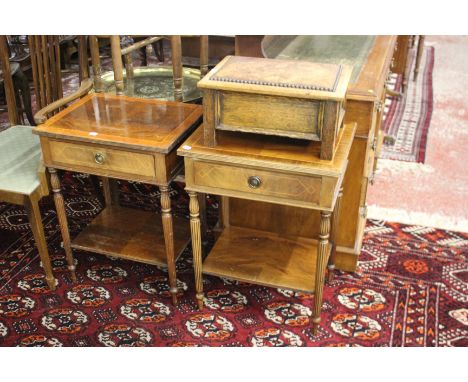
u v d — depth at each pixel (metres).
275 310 2.54
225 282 2.72
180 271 2.81
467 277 2.72
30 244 3.00
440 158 3.91
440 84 5.37
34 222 2.45
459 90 5.21
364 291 2.63
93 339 2.38
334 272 2.77
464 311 2.50
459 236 3.04
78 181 3.62
